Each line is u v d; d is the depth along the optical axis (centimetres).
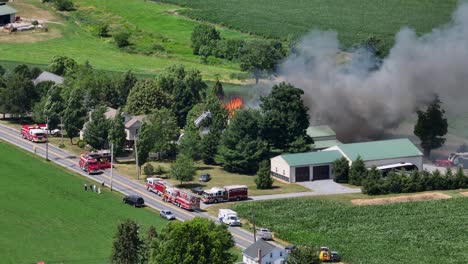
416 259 19062
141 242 18000
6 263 18950
